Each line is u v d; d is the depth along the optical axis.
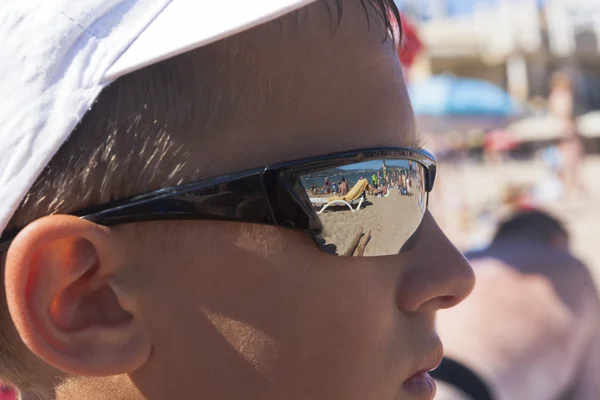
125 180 0.92
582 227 8.44
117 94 0.92
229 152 0.93
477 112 9.98
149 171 0.92
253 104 0.94
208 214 0.92
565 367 2.36
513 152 13.84
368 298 0.99
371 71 1.03
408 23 4.07
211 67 0.93
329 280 0.96
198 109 0.92
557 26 19.92
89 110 0.92
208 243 0.93
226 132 0.93
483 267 2.44
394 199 1.02
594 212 9.25
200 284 0.93
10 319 1.01
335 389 0.97
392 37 1.11
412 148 1.09
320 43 0.98
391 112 1.05
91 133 0.92
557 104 11.54
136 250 0.93
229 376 0.94
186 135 0.92
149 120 0.92
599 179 12.38
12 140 0.90
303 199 0.94
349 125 0.99
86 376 0.93
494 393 2.06
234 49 0.93
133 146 0.92
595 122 16.30
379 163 1.00
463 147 11.55
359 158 0.98
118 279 0.93
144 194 0.92
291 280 0.95
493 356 2.18
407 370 1.03
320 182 0.95
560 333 2.32
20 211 0.95
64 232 0.89
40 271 0.90
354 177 0.98
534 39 19.45
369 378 0.99
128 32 0.90
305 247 0.95
